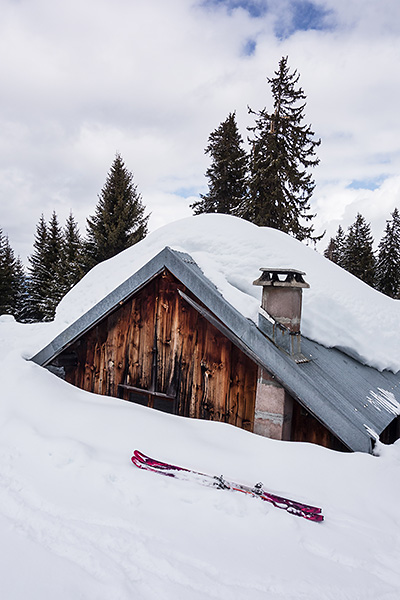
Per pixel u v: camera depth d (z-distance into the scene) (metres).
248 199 26.39
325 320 5.53
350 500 3.04
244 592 2.11
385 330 6.18
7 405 4.66
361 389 4.52
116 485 3.17
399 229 39.38
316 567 2.35
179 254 5.11
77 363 6.21
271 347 4.04
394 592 2.21
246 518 2.76
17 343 7.34
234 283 5.47
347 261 41.31
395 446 3.76
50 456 3.63
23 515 2.82
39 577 2.21
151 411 4.66
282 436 4.05
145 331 5.52
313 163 26.94
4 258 38.00
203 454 3.70
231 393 4.75
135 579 2.19
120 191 27.94
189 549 2.43
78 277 26.20
